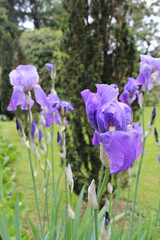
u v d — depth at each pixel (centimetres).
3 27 2486
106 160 104
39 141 206
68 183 151
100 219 238
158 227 332
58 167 563
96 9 354
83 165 396
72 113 368
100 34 359
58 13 2827
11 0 2895
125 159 99
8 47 1245
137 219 375
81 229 230
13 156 646
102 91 114
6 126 1165
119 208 409
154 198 424
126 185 403
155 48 399
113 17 363
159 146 192
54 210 238
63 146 188
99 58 362
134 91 234
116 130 106
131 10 380
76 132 371
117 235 213
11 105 205
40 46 1293
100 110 106
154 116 179
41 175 535
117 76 365
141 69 207
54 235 209
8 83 1279
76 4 365
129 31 369
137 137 120
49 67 255
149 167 459
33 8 2994
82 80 350
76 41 374
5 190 412
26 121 810
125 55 364
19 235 204
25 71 204
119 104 113
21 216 380
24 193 465
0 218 206
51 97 249
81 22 367
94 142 142
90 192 107
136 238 226
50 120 247
